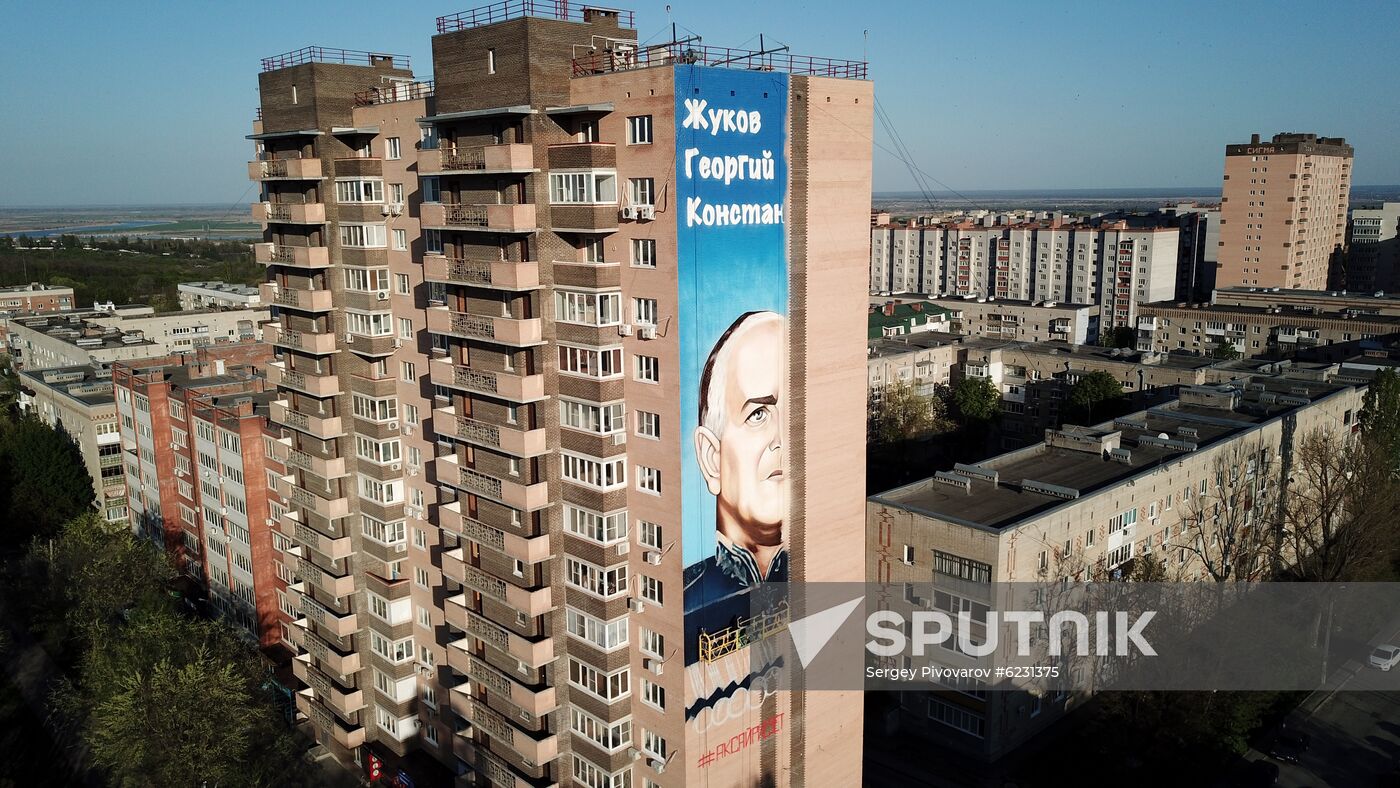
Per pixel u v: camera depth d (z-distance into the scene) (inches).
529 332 1834.4
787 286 1913.1
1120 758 2667.3
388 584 2517.2
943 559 2773.1
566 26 1787.6
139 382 3951.8
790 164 1862.7
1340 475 3585.1
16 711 2876.5
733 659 1969.7
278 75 2362.2
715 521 1873.8
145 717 2389.3
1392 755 2810.0
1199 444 3499.0
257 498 3213.6
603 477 1863.9
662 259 1726.1
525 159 1760.6
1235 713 2696.9
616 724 1985.7
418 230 2214.6
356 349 2413.9
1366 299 6584.6
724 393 1835.6
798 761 2193.7
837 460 2127.2
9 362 7313.0
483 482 2018.9
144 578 3393.2
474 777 2356.1
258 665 2812.5
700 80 1667.1
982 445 5792.3
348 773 2714.1
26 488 4468.5
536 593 1961.1
